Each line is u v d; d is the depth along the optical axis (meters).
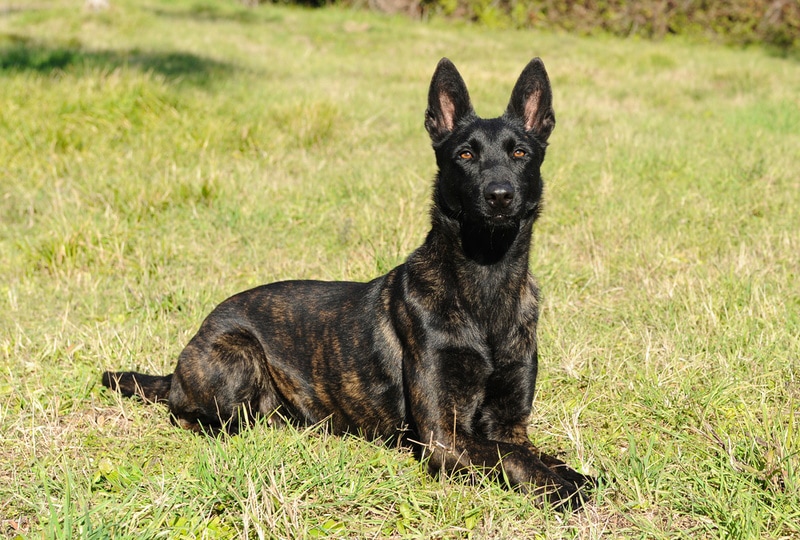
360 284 5.22
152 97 12.86
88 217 8.80
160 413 5.44
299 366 5.17
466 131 4.89
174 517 4.09
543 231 8.78
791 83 17.50
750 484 4.16
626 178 10.21
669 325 6.35
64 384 5.70
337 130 12.66
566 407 5.26
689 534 3.95
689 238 8.32
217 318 5.35
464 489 4.30
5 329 6.75
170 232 8.87
